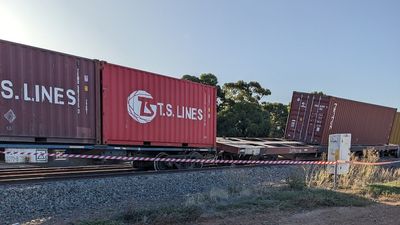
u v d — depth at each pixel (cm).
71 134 1318
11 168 1736
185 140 1756
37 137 1230
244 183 1415
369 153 2047
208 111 1909
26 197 974
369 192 1205
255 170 1669
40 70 1241
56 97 1280
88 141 1373
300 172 1525
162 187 1277
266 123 4062
